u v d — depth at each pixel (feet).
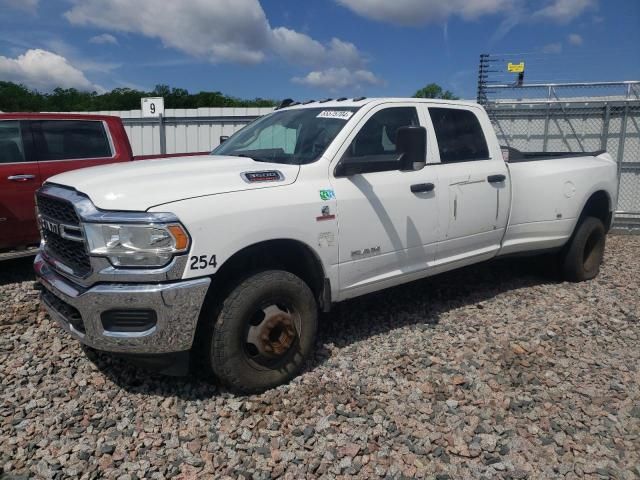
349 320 16.06
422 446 9.87
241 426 10.44
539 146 37.93
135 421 10.62
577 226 20.07
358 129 13.73
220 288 11.46
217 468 9.24
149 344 10.36
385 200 13.75
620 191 36.17
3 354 13.46
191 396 11.57
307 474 9.12
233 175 11.74
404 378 12.35
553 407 11.19
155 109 44.16
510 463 9.44
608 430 10.44
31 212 20.44
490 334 15.07
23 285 19.71
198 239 10.51
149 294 10.16
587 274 20.72
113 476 9.01
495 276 21.35
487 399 11.48
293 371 12.16
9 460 9.36
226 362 11.16
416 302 17.84
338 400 11.33
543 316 16.61
